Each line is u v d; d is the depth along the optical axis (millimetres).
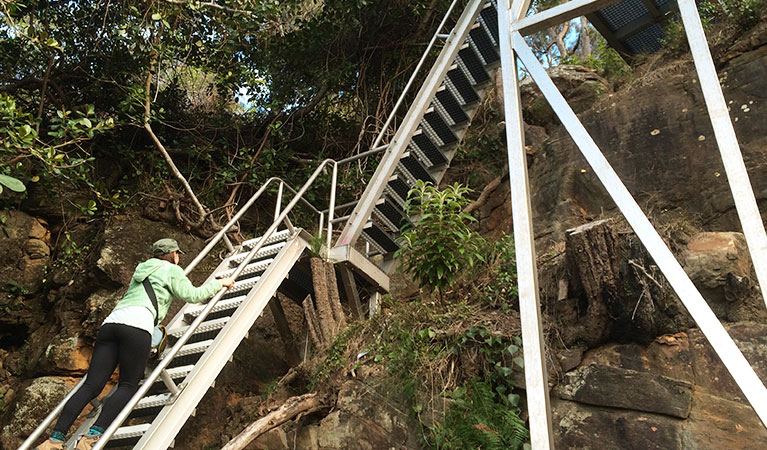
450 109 7504
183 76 10188
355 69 10445
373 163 10047
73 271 7766
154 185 8867
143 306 3898
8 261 7781
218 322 4891
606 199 6695
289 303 7699
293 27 9859
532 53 3070
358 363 5117
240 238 8703
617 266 4758
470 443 4418
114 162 8969
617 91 8273
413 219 6715
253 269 5582
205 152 9539
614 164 6812
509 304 5395
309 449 4809
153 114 8297
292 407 4902
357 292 6324
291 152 9867
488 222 8156
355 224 6434
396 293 7582
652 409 4227
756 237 2188
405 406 4777
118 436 3986
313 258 6004
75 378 6945
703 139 6383
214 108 10148
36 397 6621
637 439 4156
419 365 4887
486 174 9094
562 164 7145
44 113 8828
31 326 7691
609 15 7758
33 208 8148
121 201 8266
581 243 4828
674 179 6359
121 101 8445
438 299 5957
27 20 8570
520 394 4707
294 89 10133
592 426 4340
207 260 8375
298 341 7086
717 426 4051
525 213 2752
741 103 6402
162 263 4180
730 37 6926
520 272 2652
